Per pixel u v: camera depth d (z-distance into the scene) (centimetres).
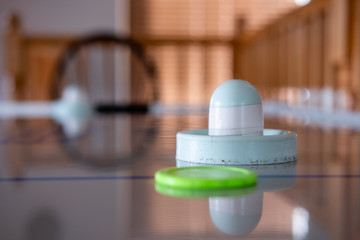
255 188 33
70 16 306
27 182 35
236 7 282
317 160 44
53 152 51
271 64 224
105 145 57
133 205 29
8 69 264
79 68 278
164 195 31
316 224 25
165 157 47
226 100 42
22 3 304
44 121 105
